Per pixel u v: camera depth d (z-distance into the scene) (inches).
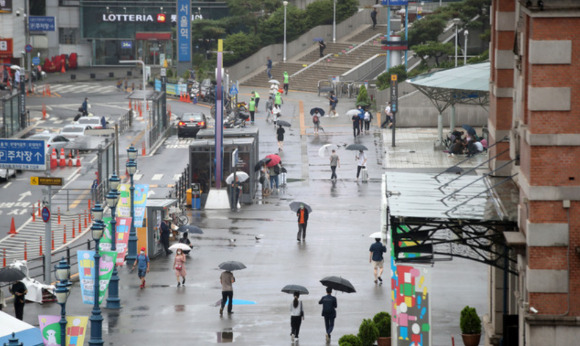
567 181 2327.8
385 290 4288.9
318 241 5251.0
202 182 6304.1
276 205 6220.5
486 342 3282.5
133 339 3663.9
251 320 3882.9
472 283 4370.1
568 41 2300.7
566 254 2347.4
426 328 2861.7
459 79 7165.4
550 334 2357.3
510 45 3083.2
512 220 2546.8
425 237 2677.2
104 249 4306.1
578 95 2311.8
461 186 3006.9
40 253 5118.1
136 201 4822.8
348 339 3255.4
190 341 3627.0
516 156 2743.6
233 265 3944.4
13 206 6279.5
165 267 4768.7
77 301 4220.0
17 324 2930.6
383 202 4817.9
